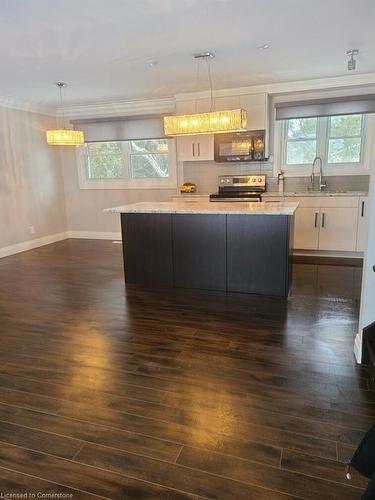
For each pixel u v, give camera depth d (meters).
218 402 2.04
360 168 5.41
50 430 1.86
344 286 3.99
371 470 1.35
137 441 1.77
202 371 2.36
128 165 6.68
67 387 2.22
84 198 7.04
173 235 3.95
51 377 2.33
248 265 3.73
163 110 6.15
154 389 2.17
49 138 4.84
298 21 3.02
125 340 2.82
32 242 6.37
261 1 2.64
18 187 6.04
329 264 4.88
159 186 6.54
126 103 6.26
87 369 2.42
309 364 2.41
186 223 3.88
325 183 5.60
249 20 2.98
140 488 1.51
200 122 3.80
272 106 5.52
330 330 2.91
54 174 6.85
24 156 6.14
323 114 5.25
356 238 5.02
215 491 1.49
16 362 2.53
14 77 4.51
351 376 2.26
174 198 5.90
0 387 2.24
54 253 5.88
